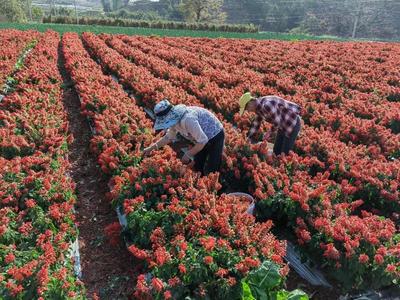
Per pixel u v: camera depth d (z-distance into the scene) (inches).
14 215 207.0
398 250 181.5
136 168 240.2
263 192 237.8
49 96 405.1
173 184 227.1
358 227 193.2
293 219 219.5
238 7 3673.7
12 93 421.1
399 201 238.1
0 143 277.4
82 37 1072.2
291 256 214.5
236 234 186.4
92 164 327.3
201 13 2925.7
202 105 379.6
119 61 577.9
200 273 163.9
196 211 198.5
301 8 3501.5
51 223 199.6
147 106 419.5
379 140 319.3
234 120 361.1
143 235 198.1
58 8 4128.9
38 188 227.1
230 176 266.8
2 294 154.2
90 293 191.9
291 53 765.3
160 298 156.3
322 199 221.5
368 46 964.6
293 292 165.8
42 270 156.8
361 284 184.7
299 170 261.7
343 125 339.3
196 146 230.2
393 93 460.4
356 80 511.5
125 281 198.8
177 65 618.5
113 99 370.6
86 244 228.1
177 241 177.6
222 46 885.2
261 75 536.4
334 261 186.5
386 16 2918.3
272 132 291.3
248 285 160.7
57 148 282.5
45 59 581.0
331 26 3063.5
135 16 3540.8
